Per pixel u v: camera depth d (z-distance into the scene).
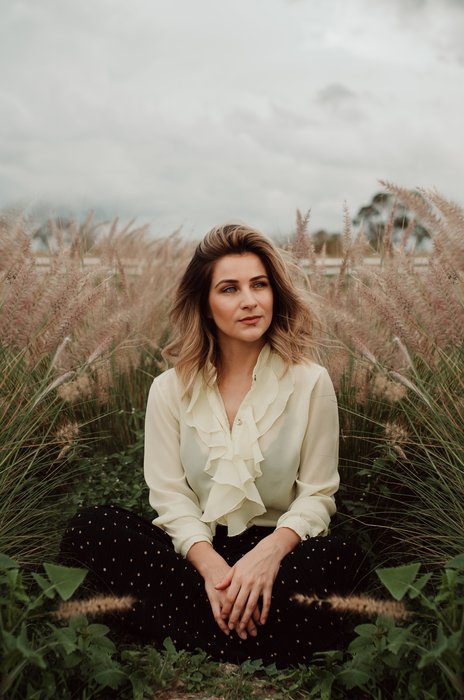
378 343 3.39
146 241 5.71
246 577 2.45
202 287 2.81
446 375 3.33
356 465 3.49
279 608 2.48
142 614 2.56
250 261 2.75
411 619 2.47
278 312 2.85
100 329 3.73
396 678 2.19
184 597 2.56
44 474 3.58
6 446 3.08
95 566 2.59
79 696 2.19
